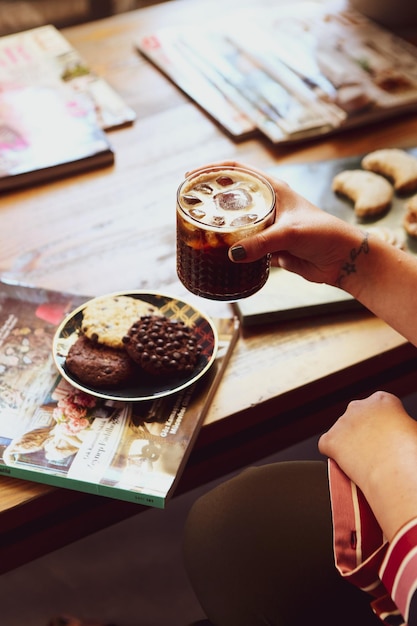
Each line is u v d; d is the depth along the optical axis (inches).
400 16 59.9
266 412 38.8
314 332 41.2
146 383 37.3
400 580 30.8
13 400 37.0
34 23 69.8
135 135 51.7
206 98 53.6
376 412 35.4
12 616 50.5
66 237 45.3
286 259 39.3
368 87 54.1
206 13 61.3
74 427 36.1
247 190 36.6
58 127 50.7
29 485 34.8
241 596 36.6
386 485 32.5
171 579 52.6
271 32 58.7
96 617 50.7
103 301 39.6
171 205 47.5
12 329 39.7
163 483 34.3
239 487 39.3
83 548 53.7
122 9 72.5
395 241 44.5
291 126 51.3
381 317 38.1
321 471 39.8
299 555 37.1
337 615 35.8
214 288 36.8
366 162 49.3
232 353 40.0
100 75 55.9
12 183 47.9
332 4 61.9
